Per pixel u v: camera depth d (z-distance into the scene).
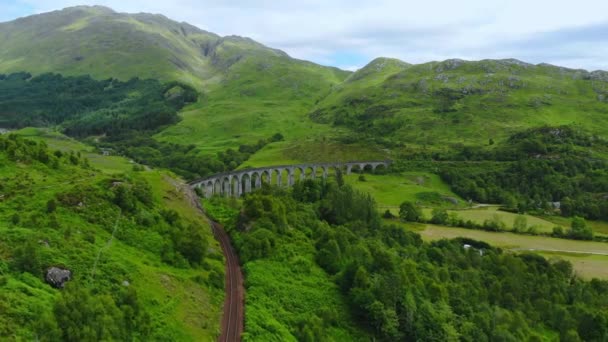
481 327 94.06
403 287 94.56
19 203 84.12
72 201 89.25
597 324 100.69
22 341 47.03
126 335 56.47
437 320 89.44
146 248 88.00
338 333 84.94
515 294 113.88
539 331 102.75
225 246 112.31
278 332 76.00
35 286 58.75
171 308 70.44
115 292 65.19
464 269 125.75
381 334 88.25
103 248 77.44
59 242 71.62
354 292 93.06
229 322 77.25
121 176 113.94
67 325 50.47
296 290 93.00
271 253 105.69
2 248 64.12
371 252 113.56
